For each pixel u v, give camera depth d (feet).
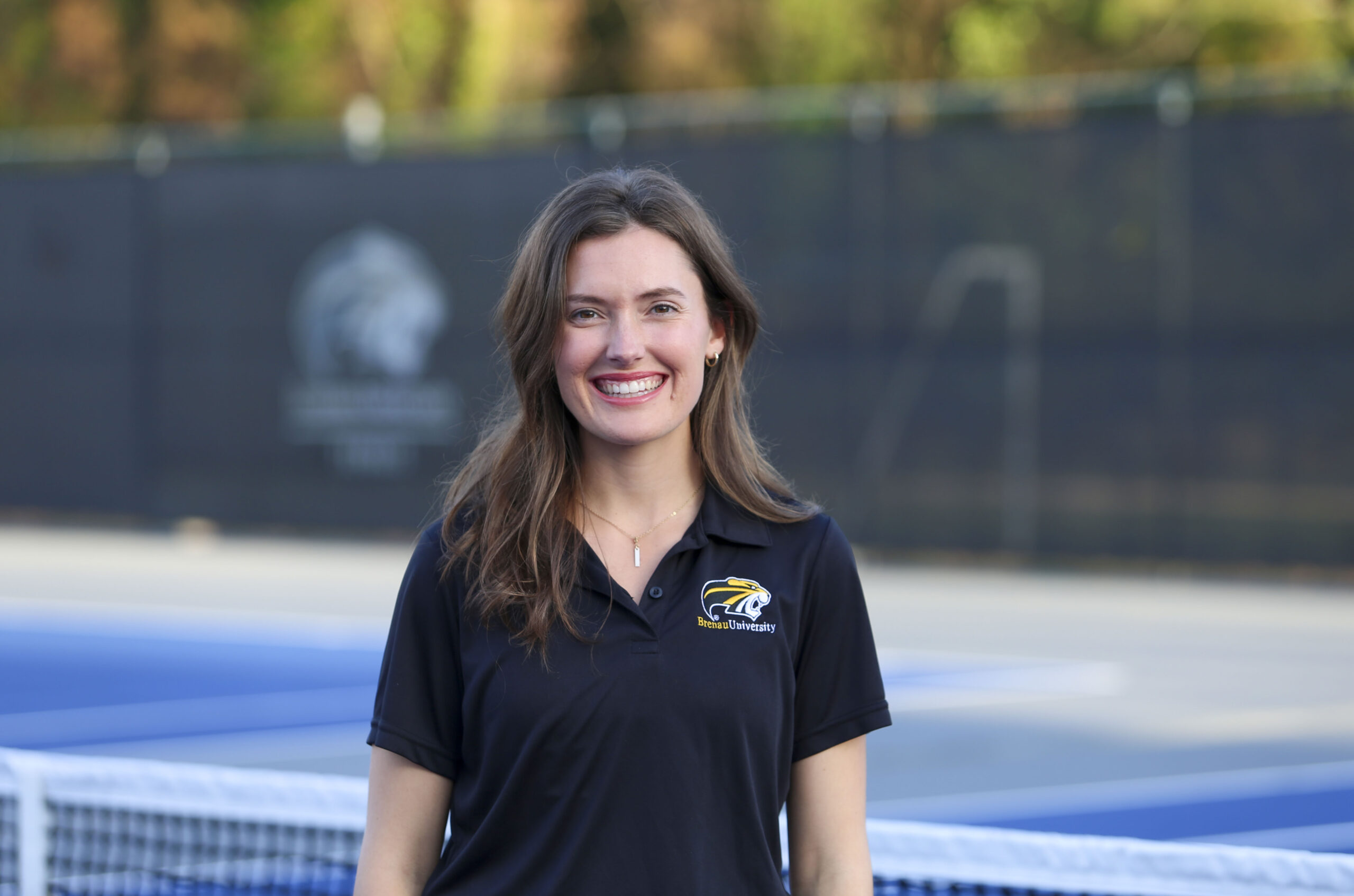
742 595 5.74
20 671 26.63
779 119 34.91
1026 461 32.78
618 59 56.95
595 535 5.98
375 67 59.21
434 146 37.91
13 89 61.36
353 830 7.66
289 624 30.37
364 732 22.21
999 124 32.81
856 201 33.83
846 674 5.90
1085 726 21.85
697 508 6.05
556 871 5.49
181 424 39.55
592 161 36.68
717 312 6.14
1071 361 32.40
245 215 38.93
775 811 5.72
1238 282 31.17
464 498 6.04
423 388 37.65
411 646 5.80
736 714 5.56
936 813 17.88
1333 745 20.77
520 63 57.82
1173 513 31.76
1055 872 6.79
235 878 7.77
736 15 55.42
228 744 21.53
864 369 33.81
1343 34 49.42
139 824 7.93
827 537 5.97
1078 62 51.93
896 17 53.67
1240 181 31.12
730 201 34.76
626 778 5.50
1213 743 20.94
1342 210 30.45
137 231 39.68
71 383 40.29
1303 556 30.94
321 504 38.55
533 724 5.51
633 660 5.56
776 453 34.32
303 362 38.58
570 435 6.03
